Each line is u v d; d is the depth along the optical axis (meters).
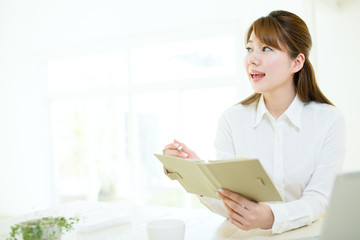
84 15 4.41
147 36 4.20
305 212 0.99
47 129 5.14
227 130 1.39
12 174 5.29
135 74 4.48
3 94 5.28
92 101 4.90
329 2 2.73
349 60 2.69
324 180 1.13
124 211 1.40
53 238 0.86
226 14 3.69
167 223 0.90
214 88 4.04
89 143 4.93
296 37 1.10
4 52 5.19
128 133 4.61
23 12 4.71
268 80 1.14
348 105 2.70
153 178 4.46
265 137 1.29
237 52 3.68
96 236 1.06
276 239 0.94
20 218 1.39
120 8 4.21
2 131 5.31
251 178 0.80
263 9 3.45
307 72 1.22
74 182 5.05
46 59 5.04
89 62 4.84
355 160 2.64
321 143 1.19
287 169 1.23
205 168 0.87
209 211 1.34
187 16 3.91
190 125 4.20
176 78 4.23
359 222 0.61
